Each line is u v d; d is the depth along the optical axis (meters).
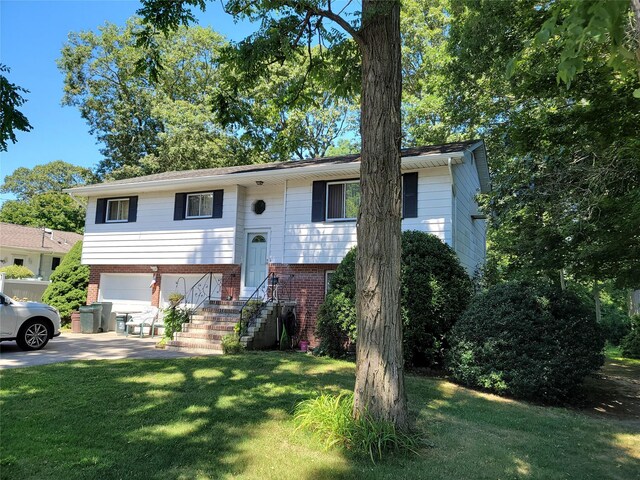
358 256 5.29
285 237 13.82
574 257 10.24
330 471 4.07
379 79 5.40
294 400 6.32
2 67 4.38
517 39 10.10
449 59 17.48
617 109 8.34
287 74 21.27
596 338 8.01
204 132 26.78
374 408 4.90
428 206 12.03
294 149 9.73
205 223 14.95
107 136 31.64
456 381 8.46
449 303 9.64
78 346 11.66
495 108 14.94
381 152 5.26
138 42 7.45
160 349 11.27
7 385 6.73
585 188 9.31
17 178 50.09
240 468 4.09
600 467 4.56
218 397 6.38
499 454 4.71
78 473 3.89
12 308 10.47
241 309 12.12
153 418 5.41
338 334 10.41
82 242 18.19
